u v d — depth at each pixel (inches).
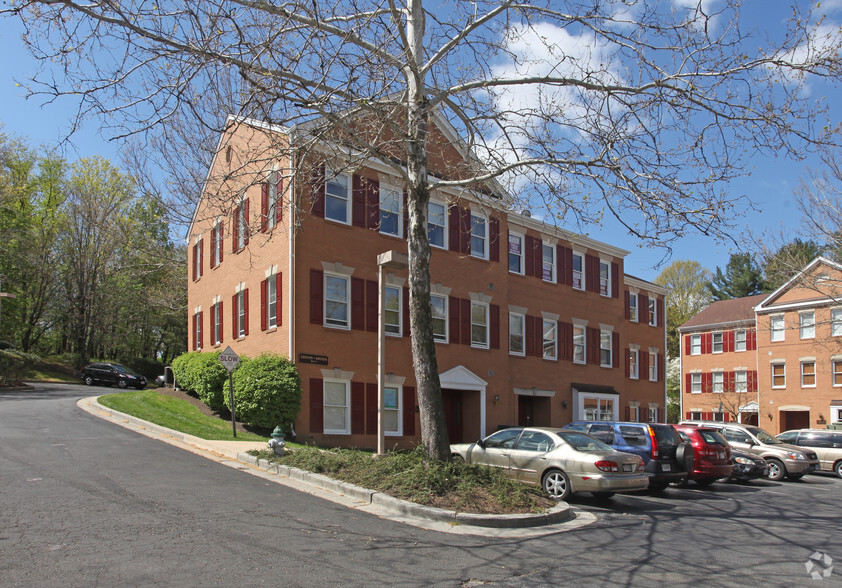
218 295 1016.9
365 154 490.6
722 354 1905.8
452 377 950.4
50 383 1584.6
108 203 1801.2
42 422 730.8
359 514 375.2
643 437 584.7
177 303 1795.0
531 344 1111.6
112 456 521.3
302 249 808.9
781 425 1688.0
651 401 1432.1
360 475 448.1
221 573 249.0
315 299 815.1
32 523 309.3
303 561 272.1
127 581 235.0
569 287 1210.0
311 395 794.8
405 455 468.4
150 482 426.3
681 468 583.5
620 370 1300.4
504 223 1077.8
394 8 415.2
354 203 866.8
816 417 1606.8
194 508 358.9
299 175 526.9
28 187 1792.6
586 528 380.2
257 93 402.0
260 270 876.0
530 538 344.2
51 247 1886.1
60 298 1973.4
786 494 625.9
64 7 346.3
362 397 845.2
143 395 1012.5
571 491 476.7
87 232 1815.9
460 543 322.7
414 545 312.5
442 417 462.9
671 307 2576.3
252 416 759.1
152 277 1872.5
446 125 928.3
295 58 394.6
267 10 381.4
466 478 422.3
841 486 760.3
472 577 264.5
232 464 527.8
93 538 288.8
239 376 786.2
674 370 2290.8
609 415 1256.2
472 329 1005.8
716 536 370.3
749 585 269.0
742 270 2383.1
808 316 1644.9
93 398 1082.1
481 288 1020.5
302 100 413.4
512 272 1096.8
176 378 1025.5
